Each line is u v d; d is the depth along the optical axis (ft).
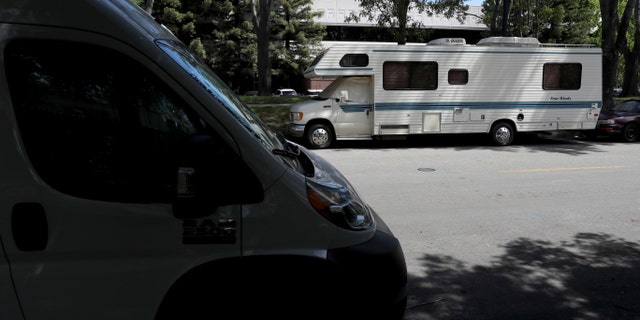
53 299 6.64
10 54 6.44
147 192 6.83
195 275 6.93
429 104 43.09
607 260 15.30
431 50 42.47
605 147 43.86
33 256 6.55
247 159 7.03
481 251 16.10
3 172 6.42
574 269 14.56
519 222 19.39
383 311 7.73
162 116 6.96
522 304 12.30
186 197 6.80
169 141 6.97
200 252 6.92
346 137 43.29
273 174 7.15
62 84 6.67
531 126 45.06
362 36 161.07
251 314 7.18
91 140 6.77
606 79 59.52
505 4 63.41
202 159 6.79
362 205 8.71
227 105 7.89
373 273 7.64
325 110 42.55
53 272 6.58
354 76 42.68
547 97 44.93
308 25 125.59
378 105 42.32
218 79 9.58
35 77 6.57
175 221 6.84
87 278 6.66
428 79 42.86
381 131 42.65
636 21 77.92
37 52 6.55
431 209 21.34
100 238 6.67
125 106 6.88
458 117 43.68
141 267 6.77
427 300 12.50
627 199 23.20
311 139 42.60
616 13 58.44
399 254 8.40
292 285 7.22
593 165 33.35
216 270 6.99
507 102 44.27
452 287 13.28
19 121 6.49
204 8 113.70
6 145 6.42
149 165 6.91
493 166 33.06
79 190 6.66
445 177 28.86
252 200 7.05
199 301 7.01
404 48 42.09
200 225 6.90
